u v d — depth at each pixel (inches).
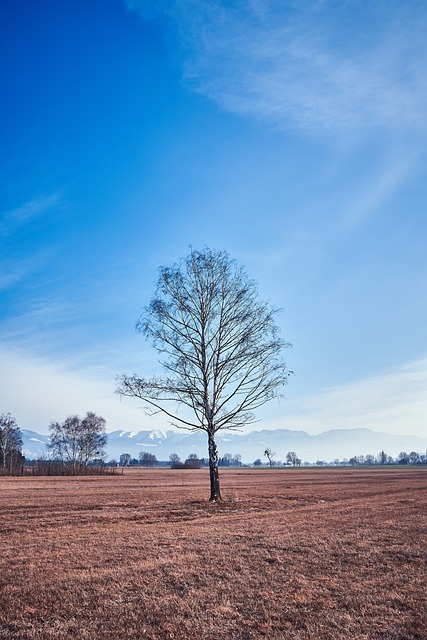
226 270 1227.2
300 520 840.3
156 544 600.1
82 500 1201.4
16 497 1295.5
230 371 1200.8
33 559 514.0
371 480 2378.2
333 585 419.2
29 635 311.0
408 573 459.8
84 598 383.6
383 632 317.1
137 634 313.9
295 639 305.9
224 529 728.3
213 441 1192.8
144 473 4097.0
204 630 320.2
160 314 1198.3
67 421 4813.0
